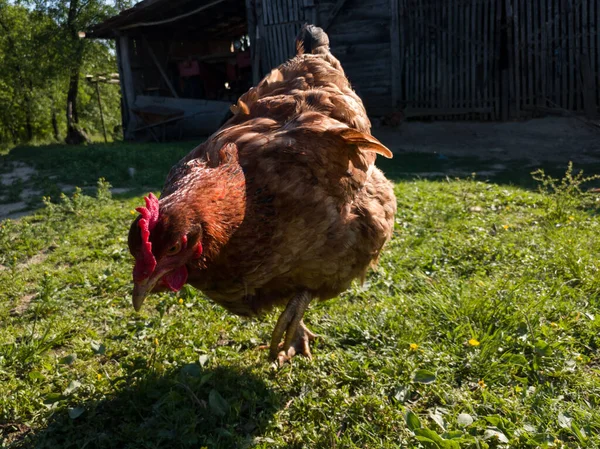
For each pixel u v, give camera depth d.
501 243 1.00
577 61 2.59
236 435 0.55
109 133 6.52
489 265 0.91
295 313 0.62
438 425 0.55
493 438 0.53
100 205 1.46
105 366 0.68
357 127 0.71
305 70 0.77
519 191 1.43
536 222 1.14
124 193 1.67
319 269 0.60
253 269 0.55
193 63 3.53
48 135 6.64
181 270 0.52
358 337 0.72
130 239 0.49
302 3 2.94
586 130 2.53
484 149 2.44
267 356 0.69
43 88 5.24
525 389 0.59
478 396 0.60
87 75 4.89
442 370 0.63
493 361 0.63
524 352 0.67
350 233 0.61
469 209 1.27
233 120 0.70
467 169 2.04
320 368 0.66
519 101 2.73
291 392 0.63
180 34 3.94
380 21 2.88
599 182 1.69
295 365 0.67
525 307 0.73
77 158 2.37
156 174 2.00
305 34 0.92
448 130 2.77
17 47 5.12
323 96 0.70
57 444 0.55
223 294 0.58
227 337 0.76
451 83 2.82
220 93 3.67
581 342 0.68
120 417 0.59
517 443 0.52
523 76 2.70
